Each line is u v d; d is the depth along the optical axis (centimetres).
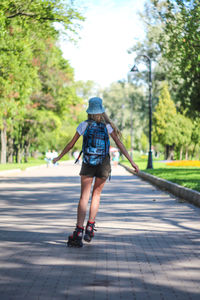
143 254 730
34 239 854
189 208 1362
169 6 2359
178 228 991
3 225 1030
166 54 2528
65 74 6112
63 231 946
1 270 626
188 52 2369
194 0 2259
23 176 3381
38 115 5822
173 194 1838
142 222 1079
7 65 3034
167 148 8081
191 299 504
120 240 850
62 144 10069
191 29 2270
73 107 6725
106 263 667
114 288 544
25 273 610
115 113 9494
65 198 1686
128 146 11981
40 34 2881
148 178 2736
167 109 7419
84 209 784
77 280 577
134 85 7469
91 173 786
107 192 1938
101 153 782
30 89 3550
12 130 6109
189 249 770
